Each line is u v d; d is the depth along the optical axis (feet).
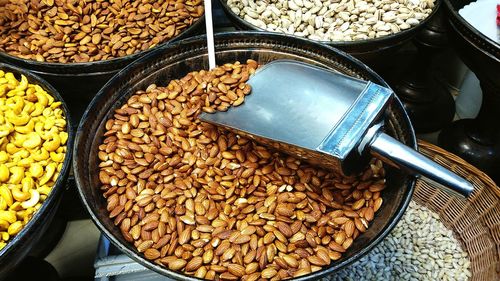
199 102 2.45
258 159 2.34
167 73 2.64
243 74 2.51
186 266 2.02
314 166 2.31
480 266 2.89
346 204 2.23
